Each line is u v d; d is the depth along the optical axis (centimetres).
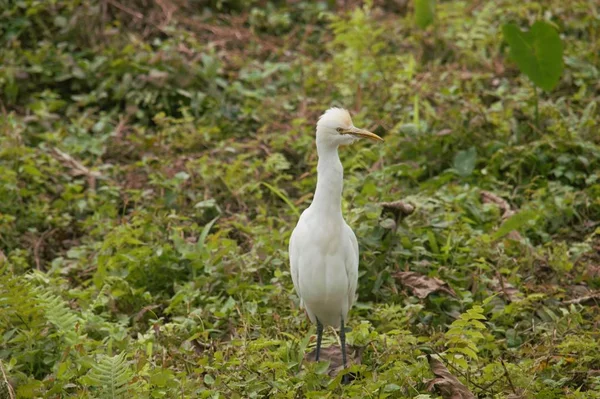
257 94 1584
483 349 943
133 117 1560
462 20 1748
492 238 1139
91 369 834
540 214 1220
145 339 945
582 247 1135
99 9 1714
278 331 966
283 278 1074
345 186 1274
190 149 1452
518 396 816
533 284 1073
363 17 1634
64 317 921
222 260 1110
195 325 991
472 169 1319
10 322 923
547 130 1368
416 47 1744
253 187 1306
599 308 1022
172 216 1184
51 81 1589
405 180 1322
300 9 1944
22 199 1298
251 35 1808
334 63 1647
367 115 1492
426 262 1074
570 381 874
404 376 824
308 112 1523
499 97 1521
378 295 1045
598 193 1259
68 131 1494
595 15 1702
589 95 1512
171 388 823
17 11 1683
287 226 1193
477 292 1048
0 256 1129
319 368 854
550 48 1343
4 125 1404
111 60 1608
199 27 1814
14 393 823
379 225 1077
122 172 1386
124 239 1122
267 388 838
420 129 1374
